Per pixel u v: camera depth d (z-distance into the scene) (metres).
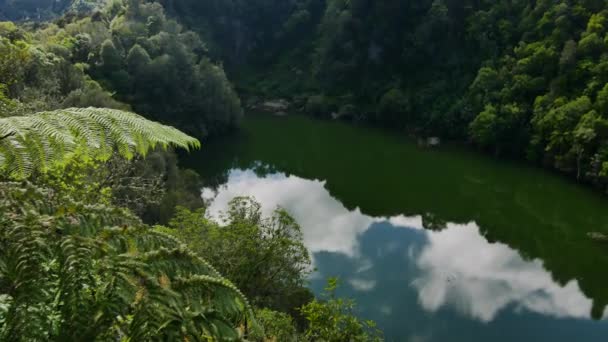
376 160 53.56
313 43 94.75
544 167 49.75
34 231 2.50
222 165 50.28
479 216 39.12
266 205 39.69
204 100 56.28
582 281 29.08
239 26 96.38
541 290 27.95
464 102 61.16
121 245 2.78
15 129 3.13
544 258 32.03
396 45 79.31
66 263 2.42
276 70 93.00
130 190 21.36
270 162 51.91
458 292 27.25
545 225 37.31
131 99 50.28
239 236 16.48
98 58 52.69
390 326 23.97
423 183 46.81
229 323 2.81
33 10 137.50
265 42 100.19
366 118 71.06
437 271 29.48
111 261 2.59
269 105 77.69
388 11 78.62
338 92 80.50
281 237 17.27
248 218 18.02
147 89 52.28
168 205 26.55
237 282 16.16
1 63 24.70
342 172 49.69
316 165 51.62
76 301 2.36
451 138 61.19
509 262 31.34
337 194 43.47
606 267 30.84
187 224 16.59
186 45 62.44
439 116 63.06
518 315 25.28
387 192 44.41
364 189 45.03
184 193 30.75
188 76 55.12
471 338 23.33
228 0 94.12
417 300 26.22
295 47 97.44
